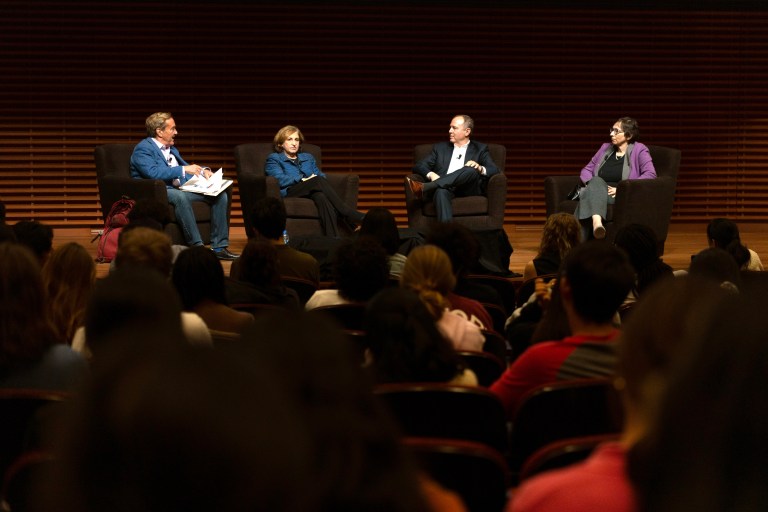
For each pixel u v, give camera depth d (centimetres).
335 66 1006
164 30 982
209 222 788
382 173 1023
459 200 798
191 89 991
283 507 55
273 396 56
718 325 68
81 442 55
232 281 401
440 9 1009
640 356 97
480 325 354
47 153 985
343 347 85
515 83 1024
